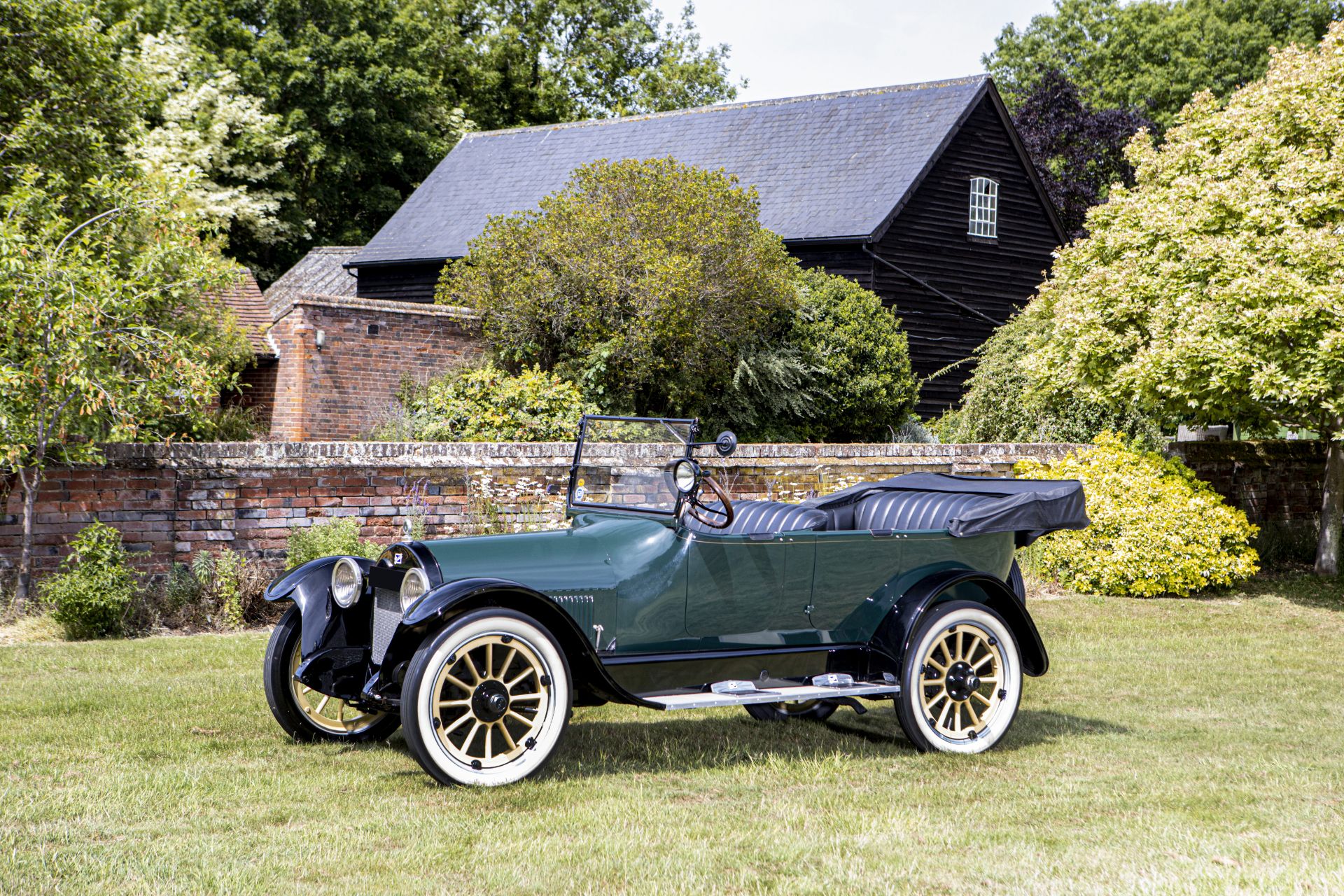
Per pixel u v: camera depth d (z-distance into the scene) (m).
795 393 19.47
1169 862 4.14
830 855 4.19
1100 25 45.28
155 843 4.15
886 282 23.36
